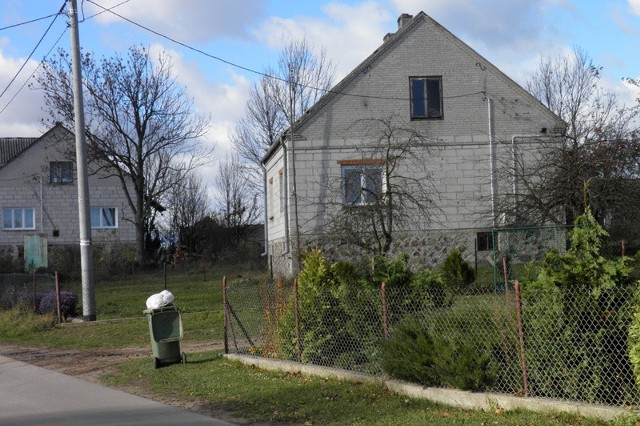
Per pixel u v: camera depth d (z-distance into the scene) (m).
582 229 8.75
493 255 21.02
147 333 18.73
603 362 8.34
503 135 27.08
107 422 9.36
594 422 7.88
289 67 56.56
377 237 21.81
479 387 9.16
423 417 8.74
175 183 49.28
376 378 10.31
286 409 9.66
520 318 8.86
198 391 11.06
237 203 61.62
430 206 25.48
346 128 26.92
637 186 20.78
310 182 26.69
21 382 12.76
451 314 9.70
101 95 42.19
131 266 42.12
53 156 47.72
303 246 25.73
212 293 28.45
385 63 27.16
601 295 8.41
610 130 21.20
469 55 27.34
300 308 11.95
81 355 15.81
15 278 25.78
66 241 47.75
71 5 21.06
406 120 27.00
